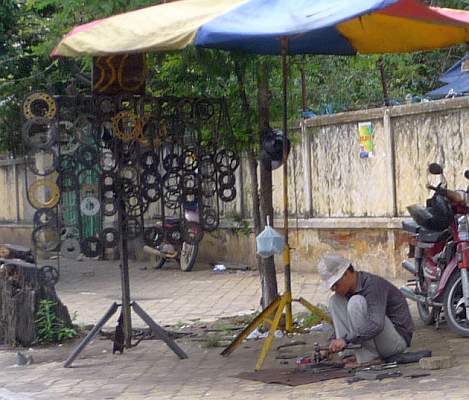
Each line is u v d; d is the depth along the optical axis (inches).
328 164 650.8
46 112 400.8
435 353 364.8
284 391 328.5
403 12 331.0
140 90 410.6
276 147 415.2
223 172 430.3
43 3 468.8
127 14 371.6
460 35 418.9
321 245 657.6
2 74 731.4
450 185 560.7
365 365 347.3
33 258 498.0
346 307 345.1
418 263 422.6
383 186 608.1
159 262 770.8
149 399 337.4
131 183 412.2
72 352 426.0
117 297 629.0
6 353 450.0
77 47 356.5
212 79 455.2
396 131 596.1
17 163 1051.9
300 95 567.8
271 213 452.8
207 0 376.8
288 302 392.2
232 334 453.1
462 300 390.3
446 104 559.5
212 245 772.0
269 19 332.2
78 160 406.3
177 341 449.1
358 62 522.9
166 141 418.0
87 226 463.5
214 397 331.0
